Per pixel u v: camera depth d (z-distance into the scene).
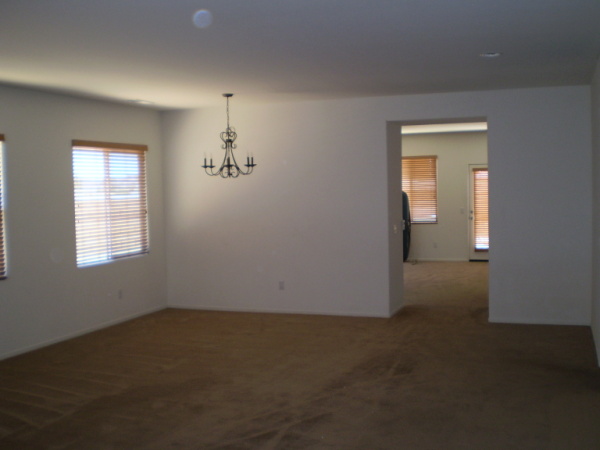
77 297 6.04
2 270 5.24
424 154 11.34
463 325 6.12
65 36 3.62
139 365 4.95
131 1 2.96
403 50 4.16
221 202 7.18
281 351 5.30
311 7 3.13
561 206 5.99
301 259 6.90
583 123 5.88
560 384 4.23
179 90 5.73
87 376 4.67
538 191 6.04
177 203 7.37
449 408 3.81
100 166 6.40
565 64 4.76
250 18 3.31
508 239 6.16
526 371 4.54
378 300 6.61
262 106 6.93
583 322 5.99
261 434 3.47
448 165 11.27
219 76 5.03
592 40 3.94
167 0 2.96
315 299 6.88
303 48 4.05
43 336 5.64
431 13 3.27
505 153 6.11
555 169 5.98
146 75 4.92
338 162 6.68
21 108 5.43
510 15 3.33
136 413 3.85
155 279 7.28
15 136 5.36
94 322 6.27
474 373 4.52
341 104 6.62
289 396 4.10
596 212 5.15
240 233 7.13
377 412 3.77
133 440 3.42
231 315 6.94
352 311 6.72
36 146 5.57
